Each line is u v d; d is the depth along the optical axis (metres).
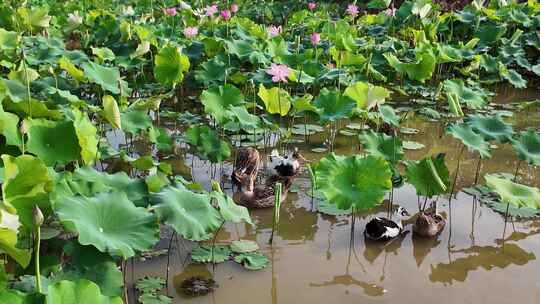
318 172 3.95
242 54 7.35
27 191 2.91
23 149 3.39
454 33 10.15
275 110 5.57
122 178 3.56
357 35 9.72
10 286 2.96
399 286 3.46
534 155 4.66
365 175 3.95
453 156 5.74
